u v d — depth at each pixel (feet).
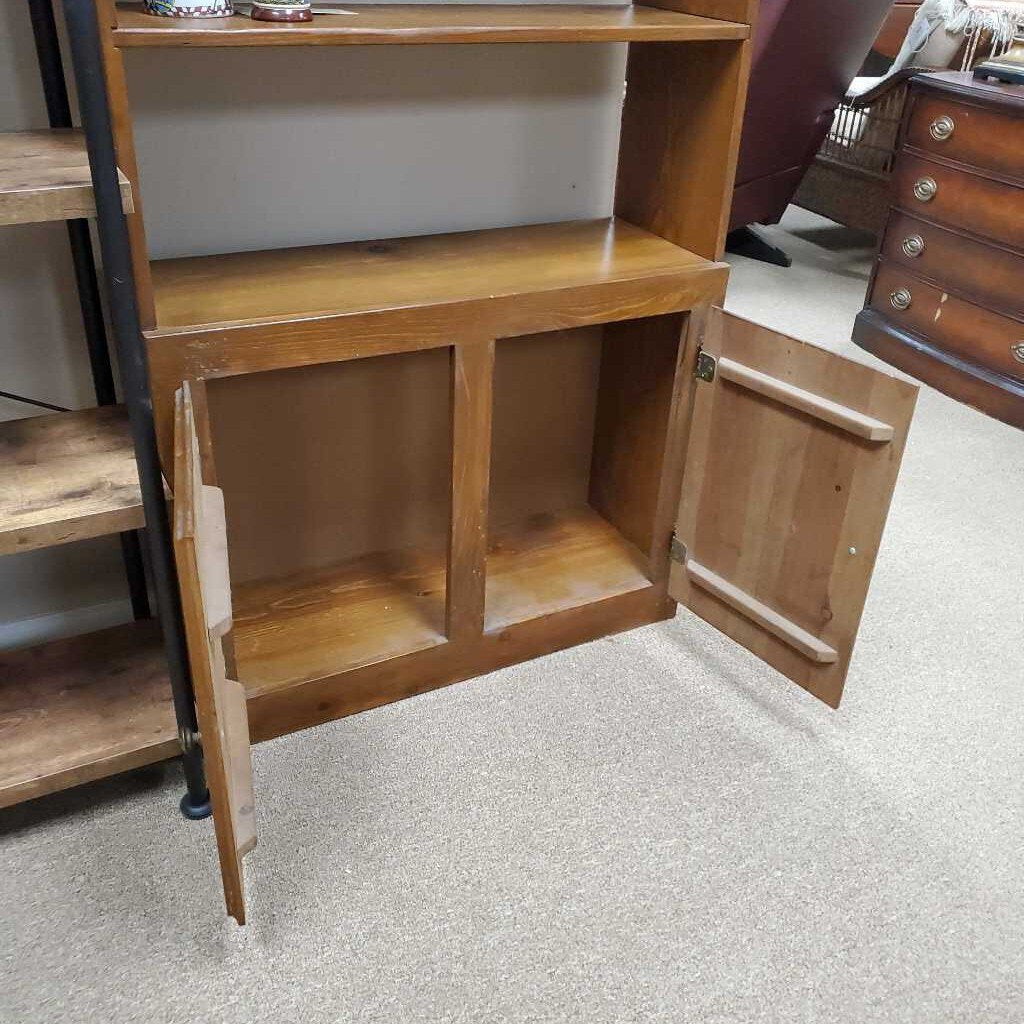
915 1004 4.28
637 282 5.30
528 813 5.11
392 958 4.35
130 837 4.87
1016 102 8.29
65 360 5.32
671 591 6.53
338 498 6.35
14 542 3.97
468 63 5.65
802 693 6.05
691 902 4.68
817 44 10.10
